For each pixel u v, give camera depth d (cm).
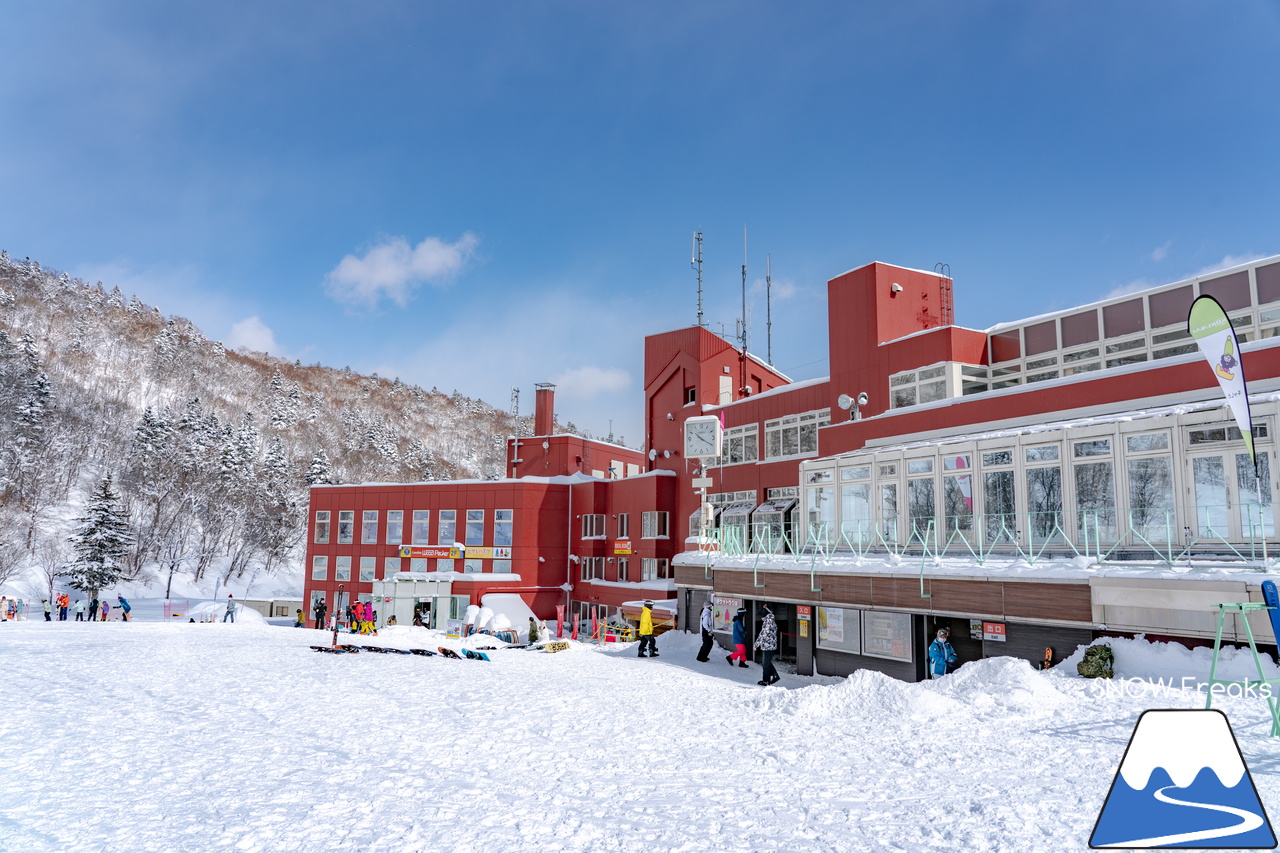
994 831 688
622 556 5328
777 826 725
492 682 1747
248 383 19838
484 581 5362
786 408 4062
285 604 8075
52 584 7562
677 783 890
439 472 16275
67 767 960
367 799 826
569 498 5831
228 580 9506
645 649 2430
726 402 4912
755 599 2394
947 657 1667
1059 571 1528
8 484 9012
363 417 19175
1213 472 1552
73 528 8475
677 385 5106
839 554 2295
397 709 1382
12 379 11169
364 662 2127
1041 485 1869
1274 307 2136
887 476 2305
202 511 10081
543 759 1012
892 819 737
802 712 1302
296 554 10944
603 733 1178
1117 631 1428
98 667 1898
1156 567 1434
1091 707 1173
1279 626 957
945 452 2123
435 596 5147
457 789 868
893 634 1911
